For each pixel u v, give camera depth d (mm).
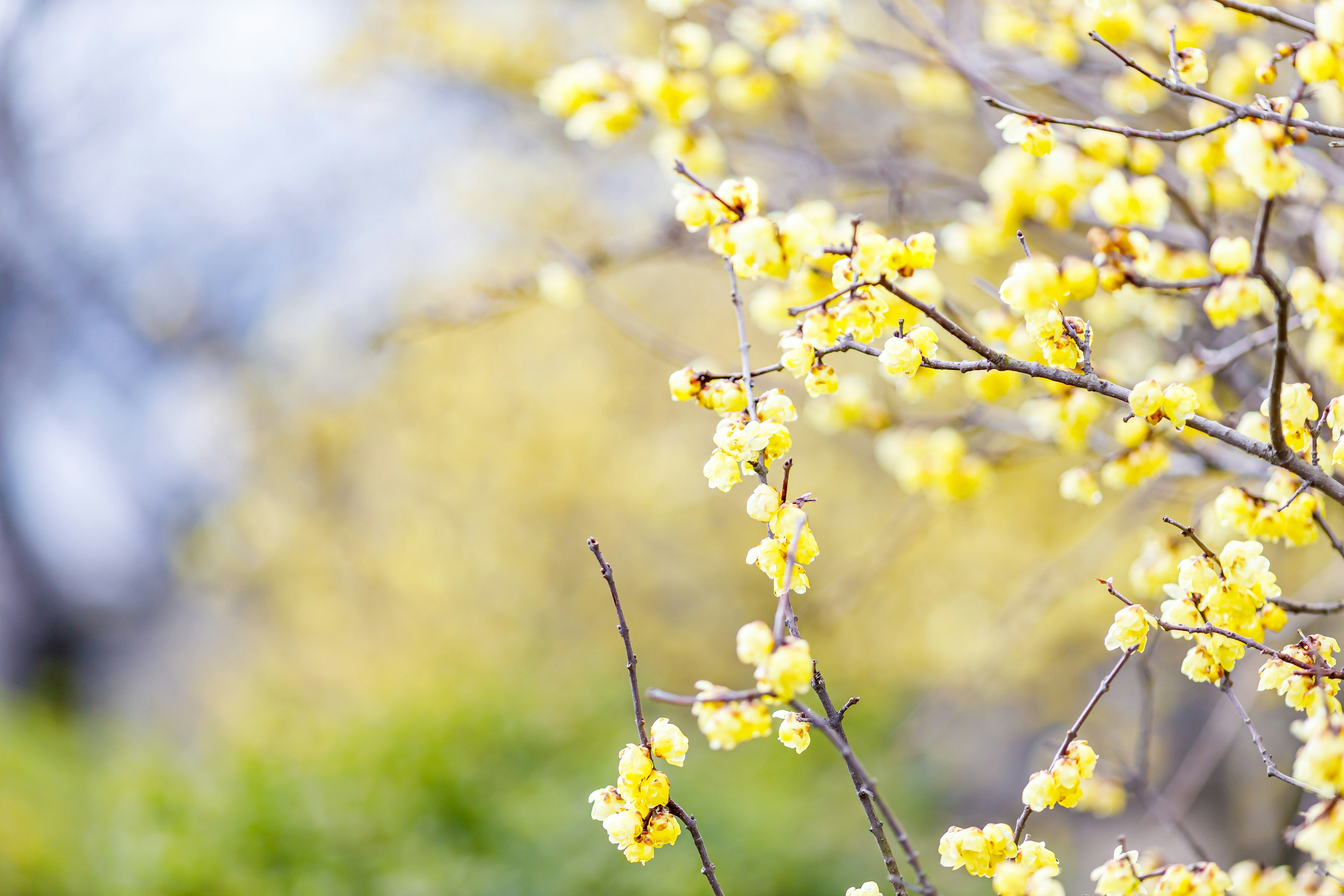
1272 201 1263
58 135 12359
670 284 8094
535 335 7773
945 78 3246
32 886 4367
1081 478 2162
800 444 7473
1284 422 1540
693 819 1409
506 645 7750
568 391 7805
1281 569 4324
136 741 8492
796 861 5285
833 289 2115
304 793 4891
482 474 7801
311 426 8039
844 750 1301
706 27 3629
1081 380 1468
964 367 1438
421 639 7680
